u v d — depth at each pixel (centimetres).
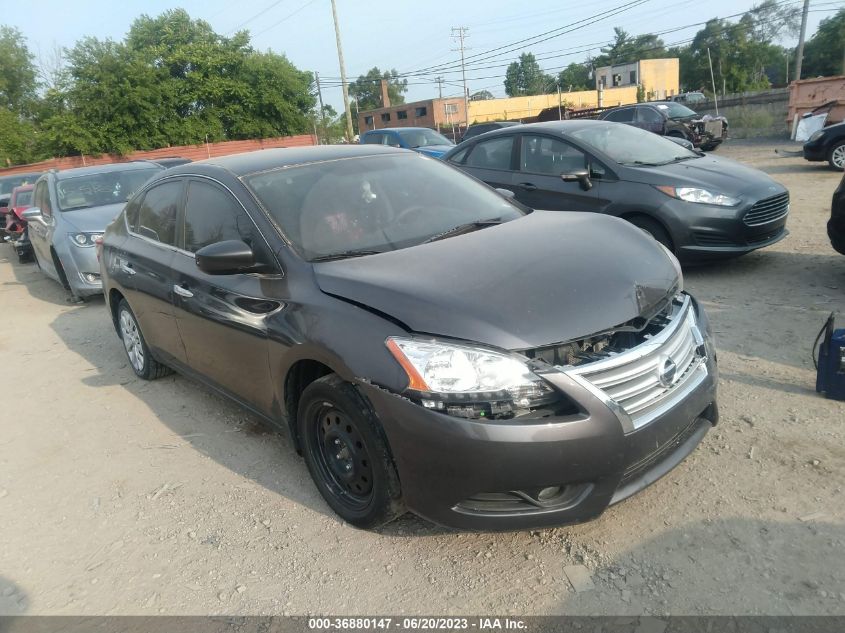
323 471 322
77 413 490
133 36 4503
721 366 437
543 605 254
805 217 862
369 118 7594
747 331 491
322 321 292
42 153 3753
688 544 277
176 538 324
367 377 268
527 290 271
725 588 251
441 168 438
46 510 364
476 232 347
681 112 2116
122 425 460
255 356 344
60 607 285
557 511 256
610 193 664
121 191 899
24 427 477
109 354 626
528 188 730
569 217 373
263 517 331
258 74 4109
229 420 448
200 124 3962
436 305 266
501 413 249
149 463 402
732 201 613
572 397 248
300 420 321
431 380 253
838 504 290
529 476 247
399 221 362
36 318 807
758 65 7150
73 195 884
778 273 632
